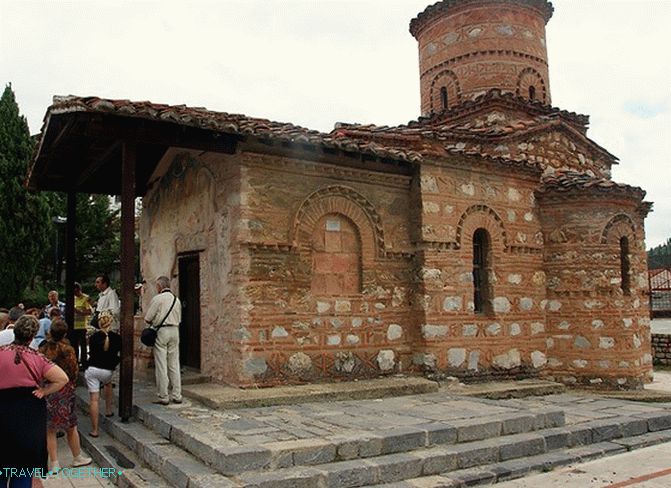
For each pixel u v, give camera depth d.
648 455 8.00
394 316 11.20
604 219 12.80
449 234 11.64
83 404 10.35
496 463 7.21
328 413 8.37
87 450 8.31
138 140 8.82
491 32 16.23
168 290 9.28
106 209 27.30
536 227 13.02
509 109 15.29
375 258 11.12
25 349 5.75
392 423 7.66
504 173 12.57
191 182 11.44
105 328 8.81
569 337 12.71
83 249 26.73
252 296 9.63
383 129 13.31
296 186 10.27
